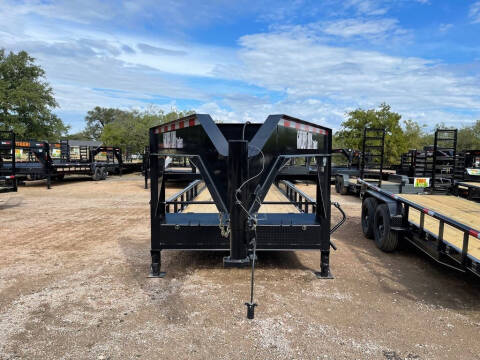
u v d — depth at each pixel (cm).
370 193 642
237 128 529
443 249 398
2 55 3678
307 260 511
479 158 1008
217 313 341
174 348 281
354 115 2272
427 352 279
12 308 350
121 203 1069
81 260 503
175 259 508
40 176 1708
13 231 689
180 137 378
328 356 272
